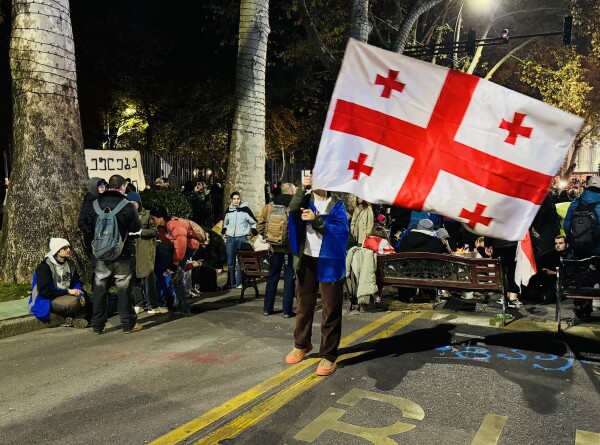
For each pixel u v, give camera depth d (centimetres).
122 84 2395
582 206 641
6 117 1952
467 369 487
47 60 831
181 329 646
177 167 1739
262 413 395
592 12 2469
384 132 429
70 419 394
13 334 630
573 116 397
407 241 725
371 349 550
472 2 2288
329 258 461
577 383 454
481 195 417
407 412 395
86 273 855
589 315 677
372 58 424
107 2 2120
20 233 828
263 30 1234
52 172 838
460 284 661
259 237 930
